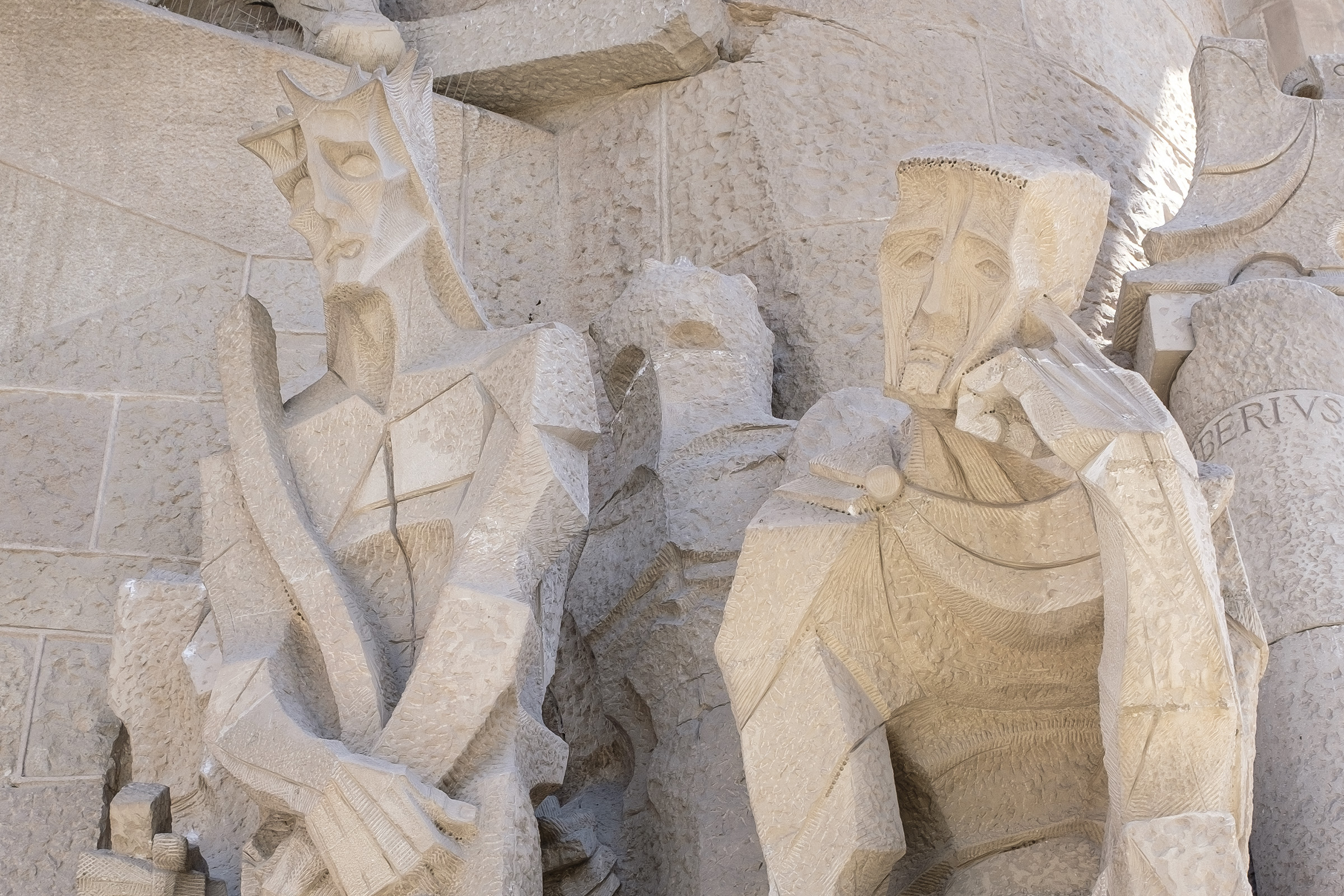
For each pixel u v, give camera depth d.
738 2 4.09
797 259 3.74
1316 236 3.35
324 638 2.65
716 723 2.97
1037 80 4.06
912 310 2.36
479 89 4.23
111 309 3.75
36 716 3.27
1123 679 2.06
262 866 2.55
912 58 3.97
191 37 4.02
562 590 2.79
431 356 2.88
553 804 2.97
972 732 2.48
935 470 2.39
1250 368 3.01
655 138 4.07
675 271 3.54
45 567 3.44
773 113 3.93
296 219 2.95
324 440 2.89
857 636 2.43
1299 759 2.56
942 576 2.35
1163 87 4.42
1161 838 1.99
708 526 3.19
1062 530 2.30
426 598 2.77
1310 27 4.71
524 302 4.03
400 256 2.89
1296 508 2.81
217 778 2.84
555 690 3.15
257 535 2.81
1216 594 2.06
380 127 2.92
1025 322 2.28
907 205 2.37
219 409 3.68
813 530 2.46
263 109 4.01
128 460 3.60
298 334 3.82
